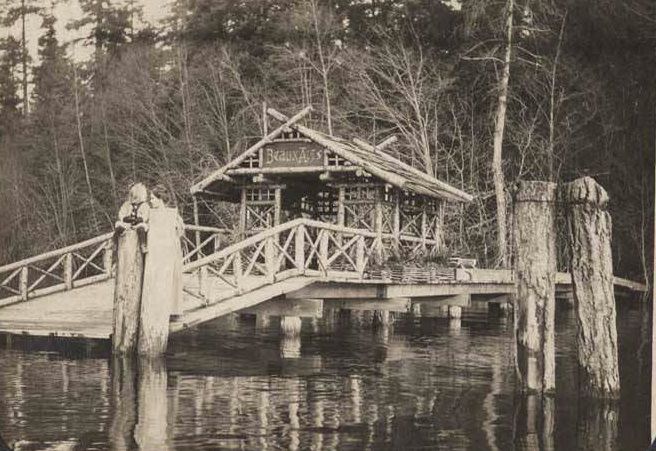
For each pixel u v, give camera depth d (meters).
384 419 8.20
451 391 9.66
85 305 13.36
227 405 8.62
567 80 27.88
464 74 30.80
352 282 14.59
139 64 32.28
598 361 8.70
